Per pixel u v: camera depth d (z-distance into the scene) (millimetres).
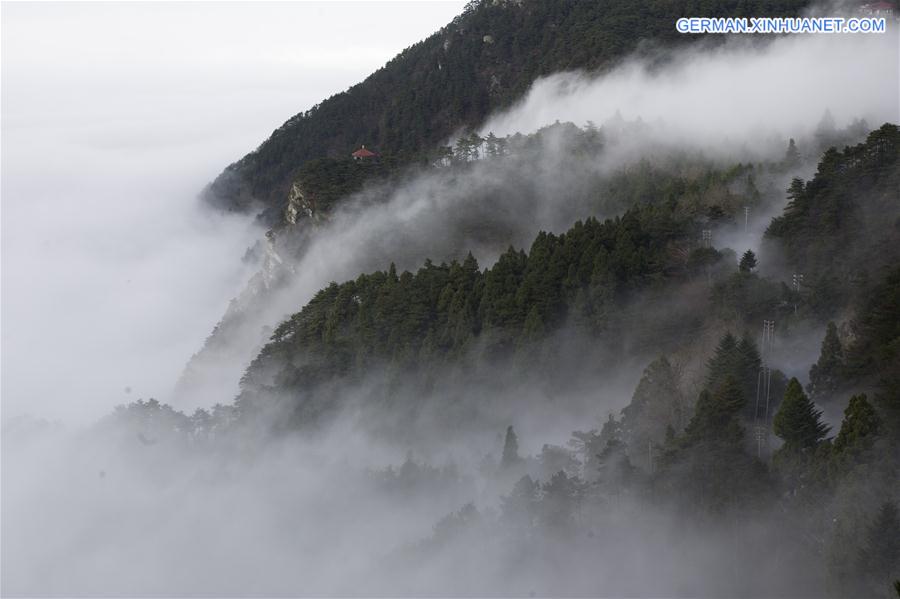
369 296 112312
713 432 71500
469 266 111125
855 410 65312
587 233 105375
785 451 68562
